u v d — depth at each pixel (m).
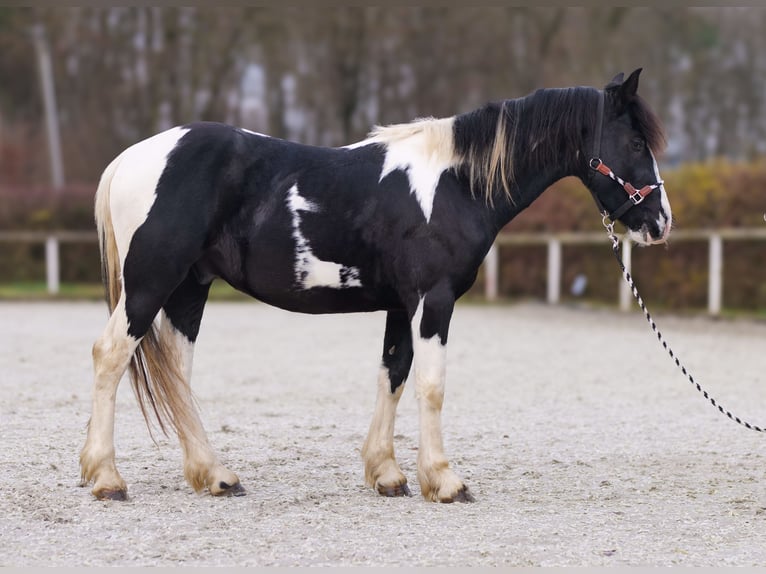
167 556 6.46
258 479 8.68
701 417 12.09
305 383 14.48
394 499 8.08
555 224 30.92
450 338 20.84
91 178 52.41
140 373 8.02
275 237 7.87
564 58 44.41
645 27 45.84
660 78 50.47
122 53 51.62
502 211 8.20
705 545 6.91
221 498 7.98
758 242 25.48
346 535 6.98
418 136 8.13
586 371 16.05
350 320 25.52
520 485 8.64
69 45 52.12
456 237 7.87
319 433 10.81
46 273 37.56
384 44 46.59
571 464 9.51
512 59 45.22
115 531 7.00
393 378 8.37
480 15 44.50
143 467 9.05
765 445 10.48
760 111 54.53
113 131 53.09
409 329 8.36
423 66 46.06
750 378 15.33
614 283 29.05
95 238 35.81
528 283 31.67
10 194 37.59
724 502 8.14
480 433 10.97
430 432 7.98
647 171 8.20
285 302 8.12
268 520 7.34
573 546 6.81
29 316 25.34
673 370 16.20
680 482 8.83
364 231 7.89
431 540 6.89
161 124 50.56
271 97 50.78
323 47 46.53
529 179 8.31
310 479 8.74
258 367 16.17
